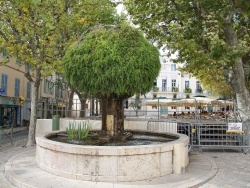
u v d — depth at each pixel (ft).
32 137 41.45
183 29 39.27
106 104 26.71
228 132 35.73
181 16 38.29
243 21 40.75
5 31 40.32
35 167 24.03
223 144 38.32
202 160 28.84
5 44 38.32
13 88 83.82
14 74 84.38
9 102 80.94
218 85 82.38
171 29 40.91
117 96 25.46
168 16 39.81
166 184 19.57
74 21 41.37
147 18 43.93
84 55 23.65
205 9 36.24
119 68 23.02
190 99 68.90
